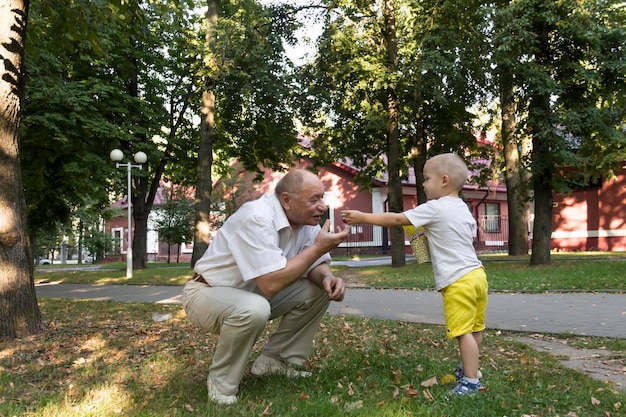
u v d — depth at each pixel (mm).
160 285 14781
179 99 22484
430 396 3344
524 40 13305
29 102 16328
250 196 34594
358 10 17844
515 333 6238
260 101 18562
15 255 6203
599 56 13414
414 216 3596
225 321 3365
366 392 3484
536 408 3236
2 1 6188
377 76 15984
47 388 3834
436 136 18234
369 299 9984
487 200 36656
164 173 25172
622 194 23234
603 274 11703
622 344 5266
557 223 24953
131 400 3416
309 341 4062
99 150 19188
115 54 19375
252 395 3518
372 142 19281
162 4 9633
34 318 6324
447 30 15297
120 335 6133
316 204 3439
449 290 3551
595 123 13586
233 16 17562
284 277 3281
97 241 43281
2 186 6176
